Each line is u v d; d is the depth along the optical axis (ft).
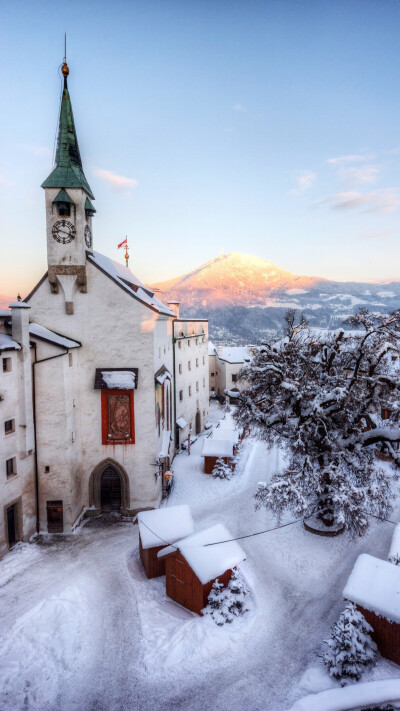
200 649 60.95
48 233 98.27
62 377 92.89
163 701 53.72
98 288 100.89
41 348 92.07
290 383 93.76
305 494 92.22
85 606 71.15
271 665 58.85
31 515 92.84
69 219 97.96
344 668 55.16
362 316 94.53
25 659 59.98
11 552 85.87
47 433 93.71
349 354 101.35
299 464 97.60
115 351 101.81
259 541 92.32
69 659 60.29
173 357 153.58
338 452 92.43
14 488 86.99
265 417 101.55
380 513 88.22
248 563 83.76
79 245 98.43
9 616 67.97
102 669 58.80
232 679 56.65
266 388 104.99
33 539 92.43
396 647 57.67
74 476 98.37
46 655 60.85
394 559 74.08
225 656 60.29
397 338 89.61
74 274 99.14
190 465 142.61
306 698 51.16
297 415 96.78
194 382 187.01
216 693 54.60
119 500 105.29
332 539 92.89
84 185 98.63
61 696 54.65
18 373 87.25
